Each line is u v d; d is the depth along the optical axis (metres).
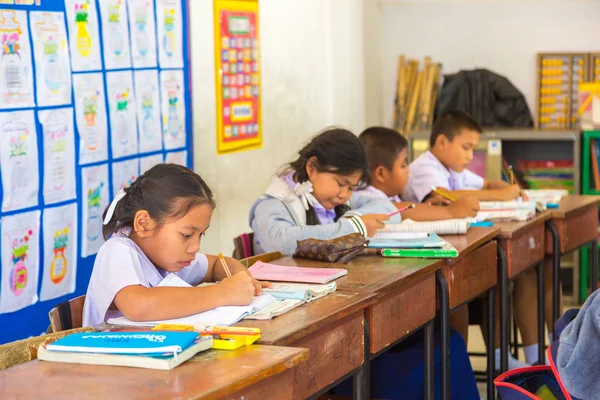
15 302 2.92
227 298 1.96
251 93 4.64
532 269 4.09
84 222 3.29
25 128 2.94
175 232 2.03
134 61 3.57
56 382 1.49
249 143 4.65
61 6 3.10
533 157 6.00
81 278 3.29
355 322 2.19
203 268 2.39
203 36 4.14
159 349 1.56
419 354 2.95
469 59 6.18
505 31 6.10
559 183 5.69
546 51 6.05
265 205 3.01
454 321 3.60
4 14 2.82
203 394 1.41
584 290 5.59
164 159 3.84
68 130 3.16
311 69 5.35
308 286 2.26
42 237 3.05
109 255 2.00
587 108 5.57
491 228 3.36
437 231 3.18
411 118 6.05
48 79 3.04
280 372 1.66
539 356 3.91
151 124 3.72
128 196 2.07
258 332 1.75
